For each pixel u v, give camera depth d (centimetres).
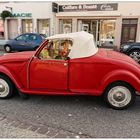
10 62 473
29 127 366
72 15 1948
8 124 376
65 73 448
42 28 2086
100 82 441
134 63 456
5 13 2109
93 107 456
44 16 2031
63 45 451
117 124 381
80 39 443
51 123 381
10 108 446
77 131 355
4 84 489
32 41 1430
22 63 466
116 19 1816
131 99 441
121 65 430
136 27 1767
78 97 513
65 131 354
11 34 2203
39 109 443
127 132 354
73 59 442
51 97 511
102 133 350
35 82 467
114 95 442
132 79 424
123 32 1823
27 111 432
